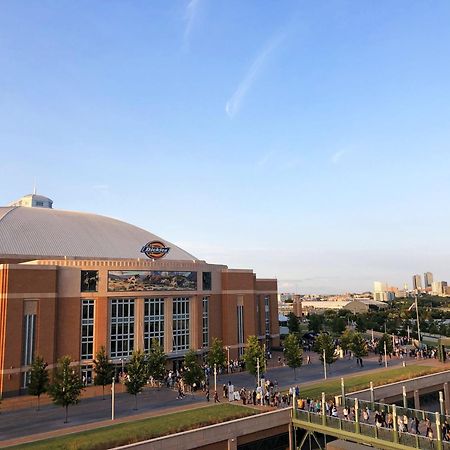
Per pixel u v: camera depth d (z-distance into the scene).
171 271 65.81
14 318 53.16
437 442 31.02
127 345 60.94
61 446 31.98
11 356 52.22
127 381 46.75
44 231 70.06
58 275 57.91
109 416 41.69
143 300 63.03
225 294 73.12
